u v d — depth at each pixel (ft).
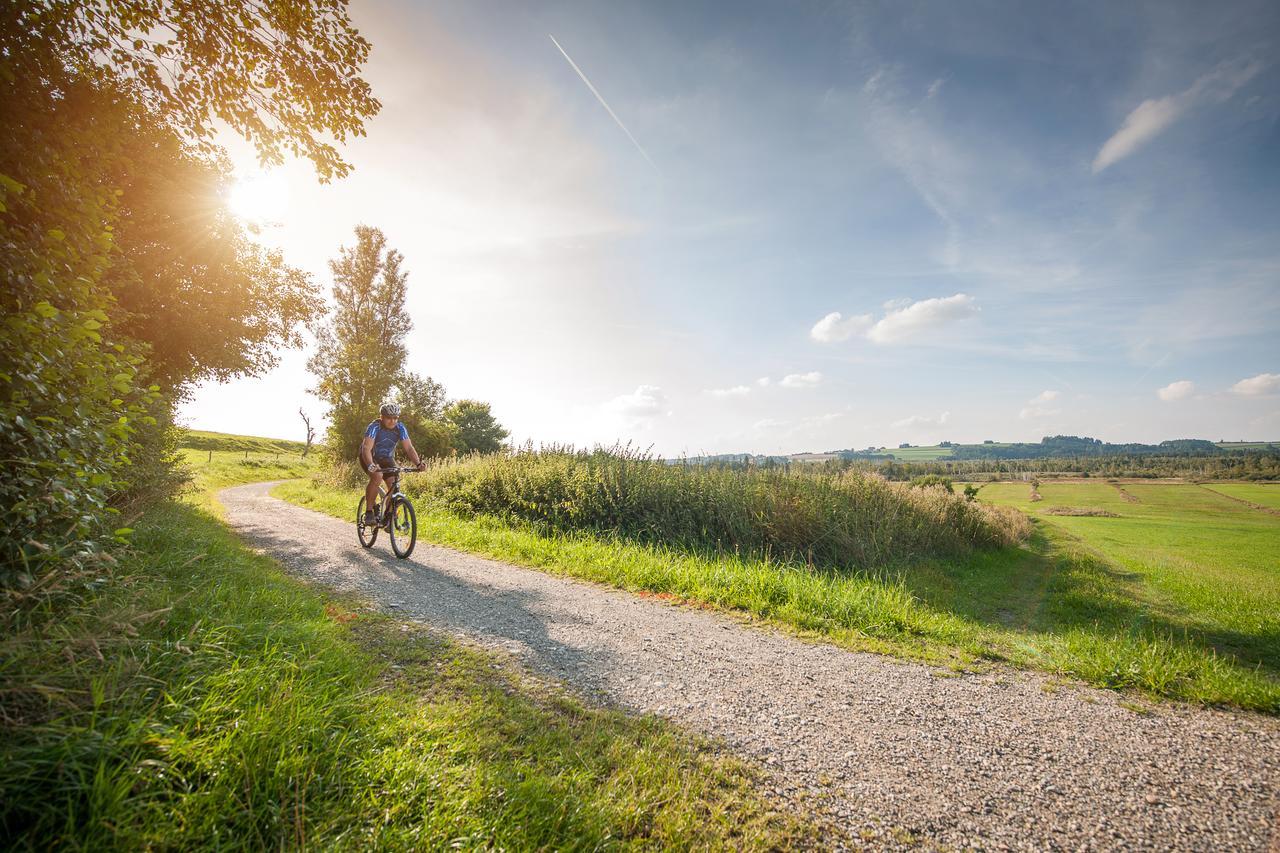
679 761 7.98
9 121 10.80
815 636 15.58
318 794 6.03
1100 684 12.48
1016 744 9.32
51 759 5.12
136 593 9.85
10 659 5.87
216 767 5.89
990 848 6.51
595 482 32.60
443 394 119.03
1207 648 18.06
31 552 7.78
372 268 109.81
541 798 6.45
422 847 5.54
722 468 36.11
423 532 29.99
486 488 37.11
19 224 10.16
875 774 8.11
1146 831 6.95
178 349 41.42
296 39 18.44
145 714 6.31
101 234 11.06
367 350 100.27
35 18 12.07
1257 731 10.07
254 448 238.07
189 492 37.93
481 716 8.57
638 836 6.25
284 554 22.26
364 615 13.61
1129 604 25.77
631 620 15.80
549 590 18.85
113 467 10.82
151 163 24.44
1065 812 7.32
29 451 8.07
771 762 8.27
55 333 8.71
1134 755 9.02
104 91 14.10
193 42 17.38
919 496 46.75
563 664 11.69
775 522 29.55
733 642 14.47
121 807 4.94
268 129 19.66
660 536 29.40
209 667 7.88
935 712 10.59
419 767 6.74
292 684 7.87
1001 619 22.27
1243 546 72.02
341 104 19.69
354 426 96.48
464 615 14.76
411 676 10.03
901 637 15.88
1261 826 7.12
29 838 4.61
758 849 6.20
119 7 15.72
